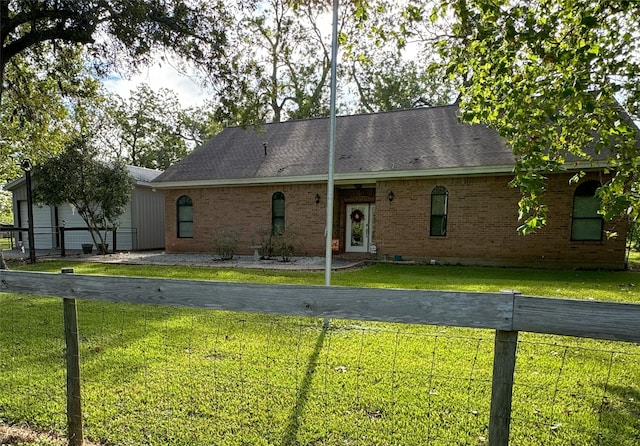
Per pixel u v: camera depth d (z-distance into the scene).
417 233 11.38
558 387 2.92
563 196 9.85
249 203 13.31
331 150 4.75
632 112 3.14
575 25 2.84
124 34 7.61
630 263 11.12
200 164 14.49
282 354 3.58
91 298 2.27
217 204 13.72
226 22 8.54
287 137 14.69
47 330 4.40
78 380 2.30
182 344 3.87
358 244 13.49
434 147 11.60
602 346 3.89
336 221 13.06
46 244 16.83
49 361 3.46
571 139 3.43
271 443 2.23
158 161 31.56
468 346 3.81
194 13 8.13
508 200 10.39
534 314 1.50
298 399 2.73
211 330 4.37
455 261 10.97
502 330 1.56
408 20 3.84
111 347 3.79
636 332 1.37
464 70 3.46
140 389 2.89
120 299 2.22
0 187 20.41
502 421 1.58
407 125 13.23
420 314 1.68
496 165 10.05
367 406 2.63
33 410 2.63
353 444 2.22
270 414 2.54
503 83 3.08
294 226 12.81
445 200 11.09
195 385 2.95
